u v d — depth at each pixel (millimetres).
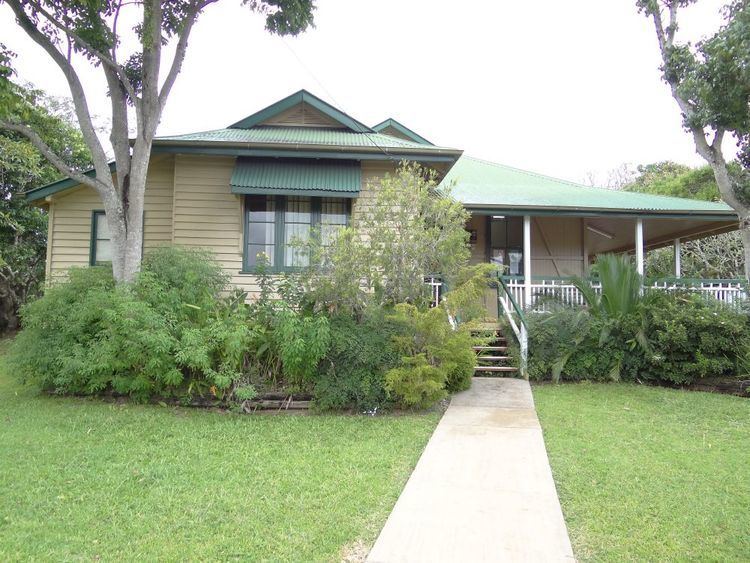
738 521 4680
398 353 8742
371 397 8500
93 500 5047
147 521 4605
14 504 4938
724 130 12273
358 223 11211
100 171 10023
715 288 12938
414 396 8305
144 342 8203
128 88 10203
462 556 3988
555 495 5172
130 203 10070
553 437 7234
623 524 4598
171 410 8641
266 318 9281
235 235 12367
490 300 15422
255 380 8898
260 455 6426
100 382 8797
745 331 10656
